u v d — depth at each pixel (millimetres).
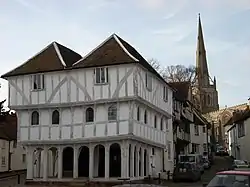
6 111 54719
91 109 34219
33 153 35625
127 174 32250
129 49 36625
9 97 36688
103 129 33312
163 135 39938
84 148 37344
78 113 34469
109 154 33719
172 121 44812
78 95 34375
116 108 33188
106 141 33188
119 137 32562
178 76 68750
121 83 33062
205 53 117688
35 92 35812
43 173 34906
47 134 35094
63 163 37656
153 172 37562
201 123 60750
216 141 94062
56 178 34688
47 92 35438
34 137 35469
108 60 33750
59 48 38469
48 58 37062
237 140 58000
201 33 119438
